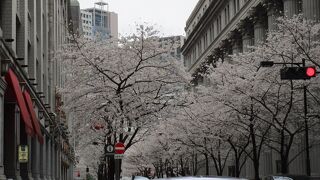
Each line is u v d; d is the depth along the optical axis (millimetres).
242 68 33125
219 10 72625
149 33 27688
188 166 73375
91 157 67688
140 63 27656
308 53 26672
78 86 27734
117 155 25781
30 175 29750
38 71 34938
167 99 28688
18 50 26578
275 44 29578
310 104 29844
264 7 51250
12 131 23547
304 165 38812
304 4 39531
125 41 27547
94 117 28219
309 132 34688
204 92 37594
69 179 76812
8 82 21328
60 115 48719
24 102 22938
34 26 31234
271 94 30031
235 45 64750
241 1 61250
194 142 44312
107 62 27312
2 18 22672
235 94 31109
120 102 27094
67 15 76062
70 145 75438
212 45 75188
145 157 79562
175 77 28297
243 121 33375
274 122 31547
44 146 36875
